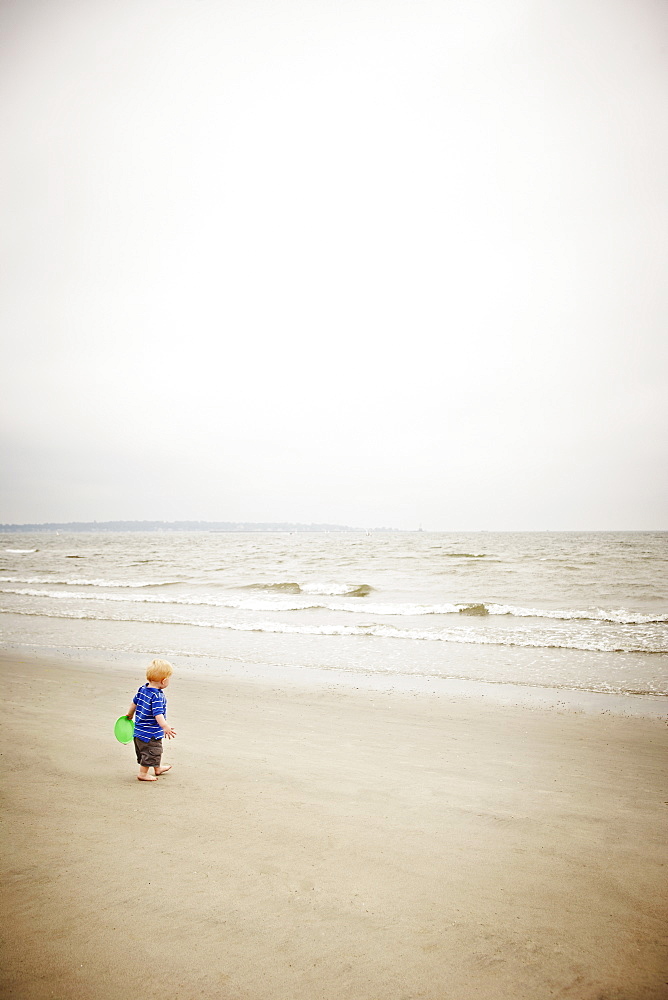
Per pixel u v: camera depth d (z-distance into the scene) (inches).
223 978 105.2
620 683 424.2
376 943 116.2
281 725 305.4
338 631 641.6
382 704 360.2
